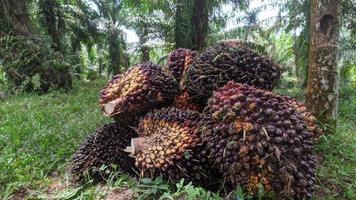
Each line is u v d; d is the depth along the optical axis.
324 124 3.71
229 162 2.17
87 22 15.71
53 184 2.89
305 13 10.44
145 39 15.07
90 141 2.96
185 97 2.99
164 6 12.50
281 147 2.08
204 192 2.25
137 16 15.32
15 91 7.63
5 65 8.00
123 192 2.49
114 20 16.72
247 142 2.12
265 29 13.81
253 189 2.13
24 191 2.73
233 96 2.25
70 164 3.21
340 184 2.76
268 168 2.07
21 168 3.09
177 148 2.37
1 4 7.93
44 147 3.62
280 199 2.10
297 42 11.23
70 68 8.52
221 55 2.81
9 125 4.54
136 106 2.79
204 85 2.79
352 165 3.15
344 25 10.50
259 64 2.80
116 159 2.84
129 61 16.62
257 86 2.77
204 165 2.37
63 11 12.67
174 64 3.18
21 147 3.68
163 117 2.61
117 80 2.98
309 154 2.22
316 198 2.54
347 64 11.04
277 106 2.20
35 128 4.26
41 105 6.09
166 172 2.37
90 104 6.32
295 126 2.19
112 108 2.79
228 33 13.58
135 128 2.81
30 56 7.90
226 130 2.20
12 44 7.89
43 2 10.44
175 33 10.96
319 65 3.74
